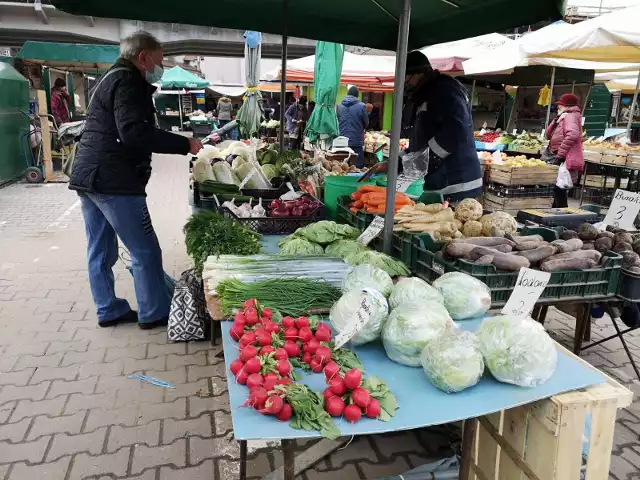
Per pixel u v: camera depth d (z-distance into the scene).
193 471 2.68
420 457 2.86
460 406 1.68
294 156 5.84
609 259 2.69
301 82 12.01
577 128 8.34
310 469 2.75
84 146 3.69
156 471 2.67
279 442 2.94
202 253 3.34
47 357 3.75
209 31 21.38
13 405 3.16
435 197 3.70
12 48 24.84
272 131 14.92
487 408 1.68
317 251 3.19
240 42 21.72
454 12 3.70
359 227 3.65
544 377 1.80
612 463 2.84
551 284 2.63
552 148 8.80
